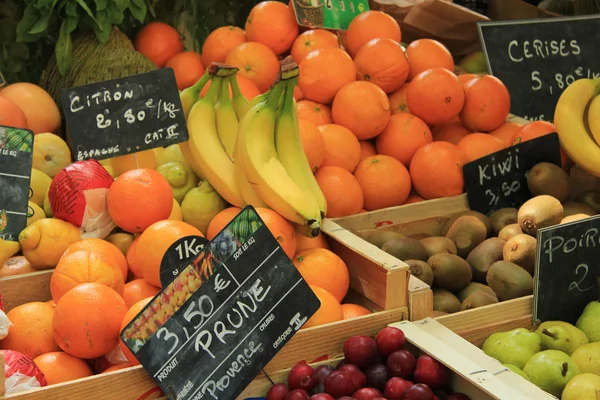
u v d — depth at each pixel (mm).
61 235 1797
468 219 2127
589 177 2432
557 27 2959
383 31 2629
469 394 1469
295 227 1900
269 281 1523
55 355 1512
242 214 1504
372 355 1529
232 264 1497
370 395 1424
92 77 2557
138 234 1856
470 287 1962
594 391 1534
